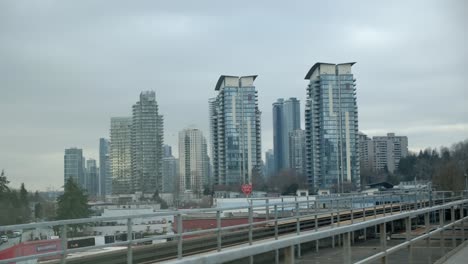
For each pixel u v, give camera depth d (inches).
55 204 1363.2
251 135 3617.1
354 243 337.7
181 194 3442.4
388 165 5123.0
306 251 272.8
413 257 382.6
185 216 1071.0
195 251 675.4
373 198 1494.8
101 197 3093.0
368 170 4918.8
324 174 3631.9
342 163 3612.2
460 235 523.2
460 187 3270.2
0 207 1096.2
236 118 3597.4
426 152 4436.5
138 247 579.2
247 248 154.6
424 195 1887.3
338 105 3668.8
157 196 3201.3
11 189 1229.7
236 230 824.9
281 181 3841.0
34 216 1215.6
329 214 1055.6
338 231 220.8
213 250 698.8
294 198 1286.9
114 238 588.4
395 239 402.0
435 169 3860.7
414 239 354.6
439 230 419.8
